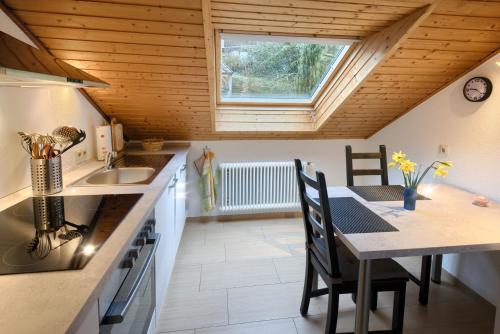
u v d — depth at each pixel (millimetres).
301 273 2553
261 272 2561
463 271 2428
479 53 2217
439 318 2062
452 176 2570
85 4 1614
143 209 1408
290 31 2170
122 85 2340
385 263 1797
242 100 3184
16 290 806
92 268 918
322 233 1709
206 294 2268
